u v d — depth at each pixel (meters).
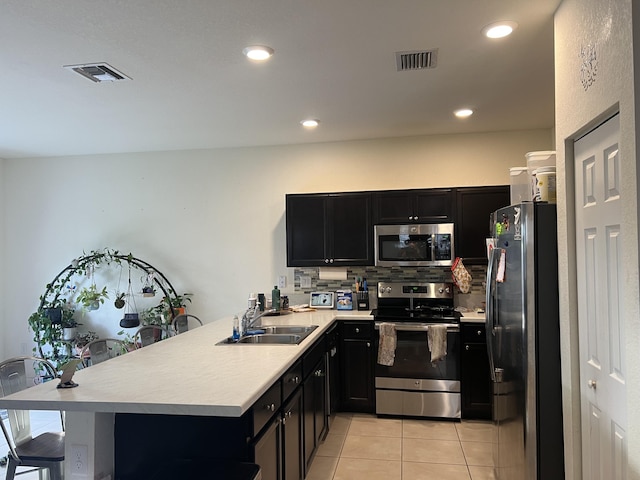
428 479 2.99
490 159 4.58
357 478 3.02
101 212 5.26
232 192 5.05
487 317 2.98
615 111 1.68
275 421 2.32
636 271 1.48
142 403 1.80
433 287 4.52
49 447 2.38
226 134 4.46
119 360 2.53
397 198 4.39
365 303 4.56
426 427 3.89
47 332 4.97
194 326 5.10
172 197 5.15
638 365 1.48
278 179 4.97
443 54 2.69
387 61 2.78
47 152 5.12
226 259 5.06
